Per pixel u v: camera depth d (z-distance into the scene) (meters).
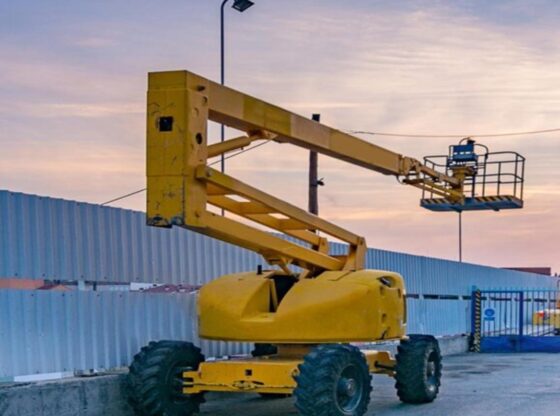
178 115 9.57
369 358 12.84
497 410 13.07
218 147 10.45
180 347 11.38
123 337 12.43
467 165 18.78
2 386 10.30
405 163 14.86
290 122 11.34
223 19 18.94
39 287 11.30
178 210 9.49
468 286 29.05
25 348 10.80
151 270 13.26
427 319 25.17
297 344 11.80
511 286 34.75
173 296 13.54
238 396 14.31
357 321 11.49
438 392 14.88
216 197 11.24
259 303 11.72
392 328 12.26
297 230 12.55
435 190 17.20
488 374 19.41
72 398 10.87
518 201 18.83
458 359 24.47
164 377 11.07
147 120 9.69
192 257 14.19
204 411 12.77
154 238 13.38
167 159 9.57
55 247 11.48
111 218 12.53
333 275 12.06
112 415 11.46
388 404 13.75
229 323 11.52
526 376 18.88
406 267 23.72
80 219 11.96
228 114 10.25
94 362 11.88
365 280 11.86
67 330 11.47
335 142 12.46
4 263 10.69
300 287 11.59
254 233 10.99
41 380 10.95
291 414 12.48
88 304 11.85
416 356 13.57
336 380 10.34
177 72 9.64
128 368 12.21
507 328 32.50
